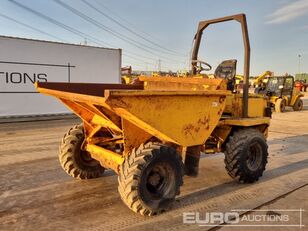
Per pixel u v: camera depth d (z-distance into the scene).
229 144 4.14
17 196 3.63
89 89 4.42
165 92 2.88
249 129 4.30
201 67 4.91
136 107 2.77
